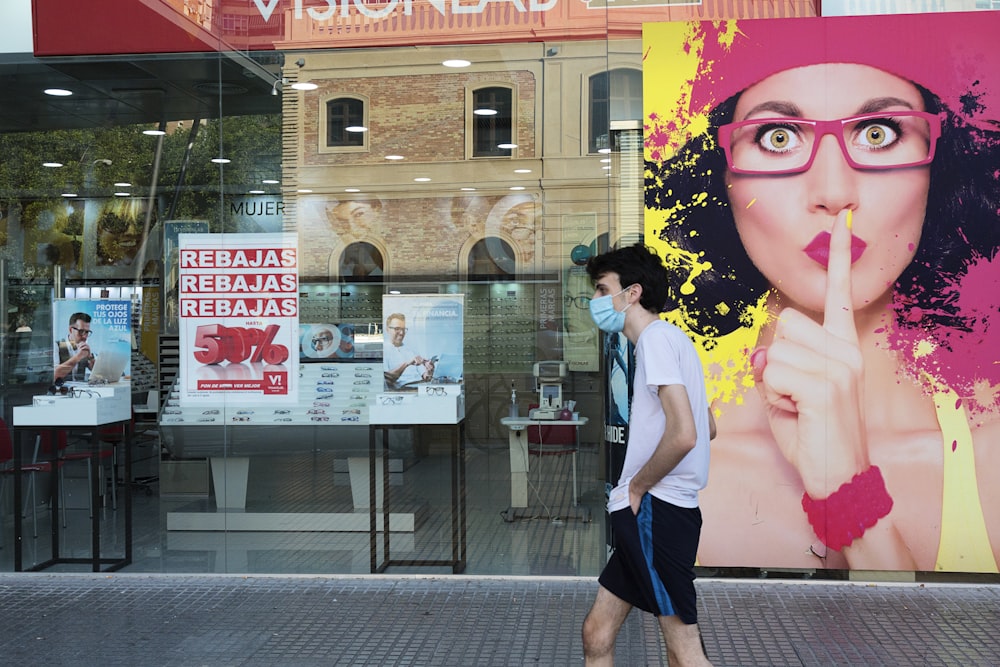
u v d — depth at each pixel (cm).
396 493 681
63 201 718
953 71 619
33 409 702
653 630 543
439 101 695
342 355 694
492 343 683
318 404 692
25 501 695
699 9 642
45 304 713
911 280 623
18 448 700
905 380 623
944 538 620
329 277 700
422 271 694
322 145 704
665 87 644
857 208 626
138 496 694
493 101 688
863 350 626
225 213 711
